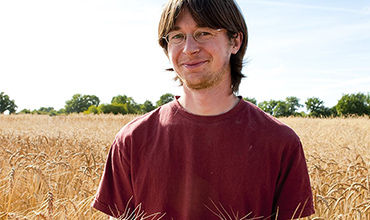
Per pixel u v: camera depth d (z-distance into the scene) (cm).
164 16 192
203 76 181
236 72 201
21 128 1404
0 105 6775
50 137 915
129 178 203
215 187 184
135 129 201
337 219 349
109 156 211
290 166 187
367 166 566
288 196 187
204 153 186
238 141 184
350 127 1561
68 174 553
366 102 4894
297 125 1719
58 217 280
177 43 185
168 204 191
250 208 184
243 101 196
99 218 327
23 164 503
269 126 188
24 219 274
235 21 189
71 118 2138
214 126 186
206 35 181
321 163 614
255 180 182
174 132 192
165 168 191
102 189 207
